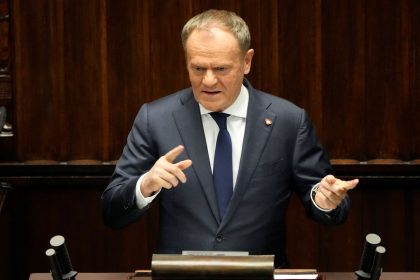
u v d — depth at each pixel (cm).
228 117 1159
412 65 1647
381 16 1641
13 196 1697
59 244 970
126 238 1716
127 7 1648
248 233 1134
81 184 1680
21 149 1681
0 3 1645
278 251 1163
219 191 1137
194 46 1057
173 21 1648
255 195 1141
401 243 1702
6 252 1677
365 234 1702
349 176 1667
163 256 914
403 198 1692
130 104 1669
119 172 1162
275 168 1155
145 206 1088
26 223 1708
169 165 991
